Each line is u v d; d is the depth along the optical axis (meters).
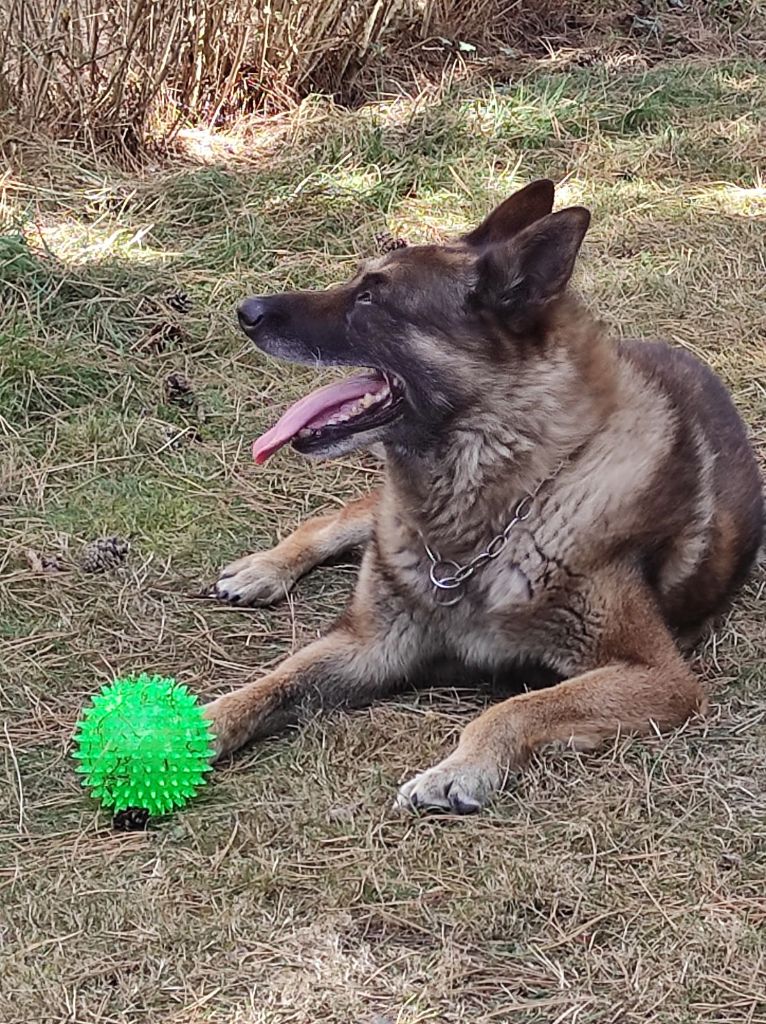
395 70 4.04
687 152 3.68
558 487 2.34
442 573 2.39
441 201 3.49
